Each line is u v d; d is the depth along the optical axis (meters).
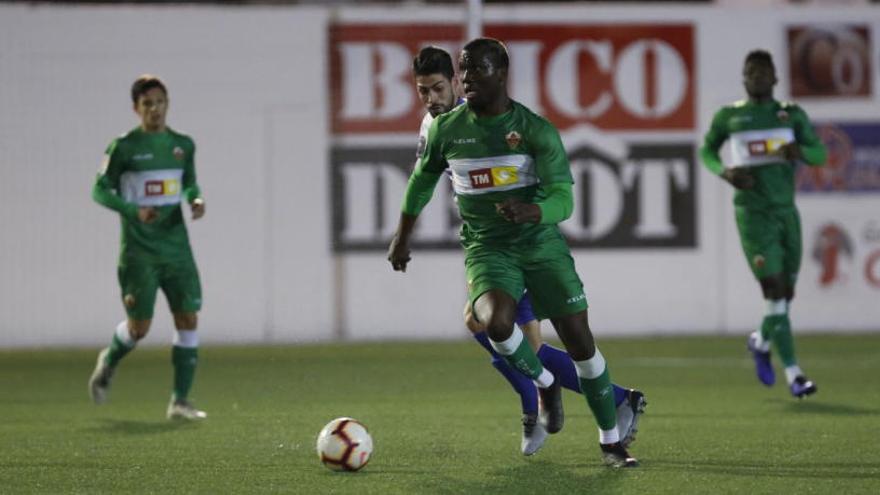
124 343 30.83
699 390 36.19
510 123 20.22
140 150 30.05
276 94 53.66
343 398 34.53
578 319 20.77
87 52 52.81
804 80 54.94
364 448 21.67
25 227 52.75
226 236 53.50
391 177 54.03
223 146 53.47
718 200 55.00
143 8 53.00
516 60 54.00
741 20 54.84
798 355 46.66
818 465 22.17
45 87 52.66
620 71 54.44
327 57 53.69
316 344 53.06
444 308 54.47
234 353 49.47
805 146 33.56
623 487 19.97
